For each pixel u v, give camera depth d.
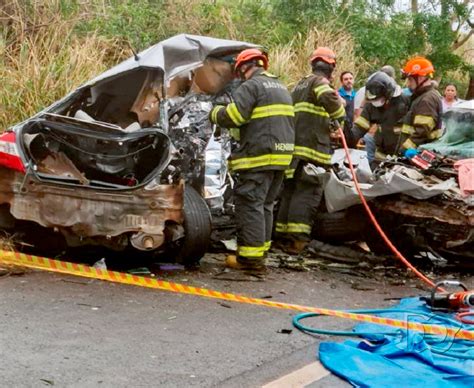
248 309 5.77
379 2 15.81
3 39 10.41
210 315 5.52
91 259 6.91
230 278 6.69
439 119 8.67
